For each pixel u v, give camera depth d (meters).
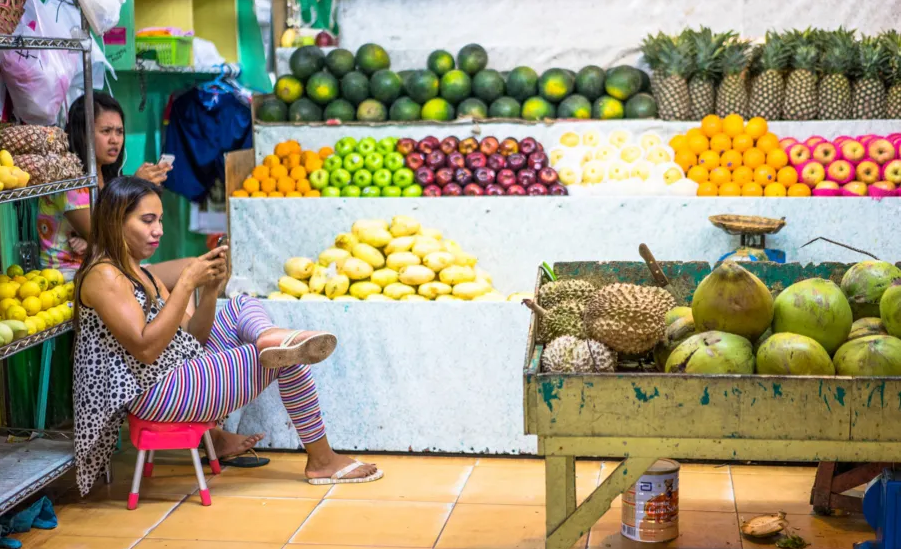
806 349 2.46
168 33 5.30
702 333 2.61
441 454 4.12
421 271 4.32
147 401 3.41
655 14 5.71
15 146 3.44
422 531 3.31
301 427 3.75
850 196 4.61
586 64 5.57
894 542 2.64
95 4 3.79
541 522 3.37
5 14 3.31
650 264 3.16
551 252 4.69
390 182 5.00
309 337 3.44
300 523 3.39
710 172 4.86
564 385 2.49
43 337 3.40
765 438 2.43
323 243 4.79
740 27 5.69
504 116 5.21
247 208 4.83
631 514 3.17
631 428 2.49
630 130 5.07
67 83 3.97
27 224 4.16
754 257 4.20
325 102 5.37
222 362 3.49
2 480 3.32
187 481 3.84
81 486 3.49
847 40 5.06
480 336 4.02
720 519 3.35
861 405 2.38
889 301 2.62
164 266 4.30
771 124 4.98
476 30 5.81
